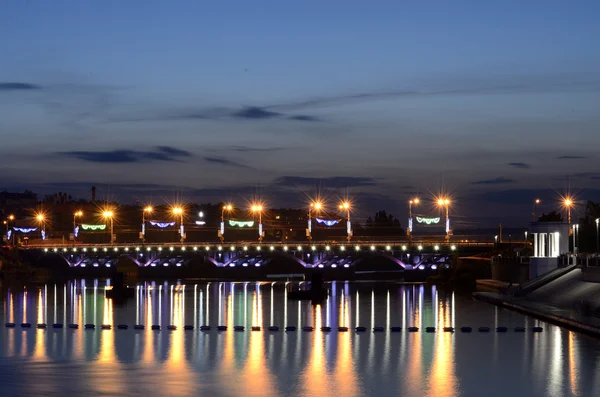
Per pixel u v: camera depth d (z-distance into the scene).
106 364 95.12
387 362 95.81
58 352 103.44
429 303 171.62
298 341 112.62
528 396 79.81
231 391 81.69
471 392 81.25
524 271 192.38
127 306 173.00
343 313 152.50
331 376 88.25
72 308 168.50
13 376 88.38
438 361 96.19
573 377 86.75
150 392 81.31
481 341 110.19
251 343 110.75
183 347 107.25
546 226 189.62
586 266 153.62
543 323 126.19
